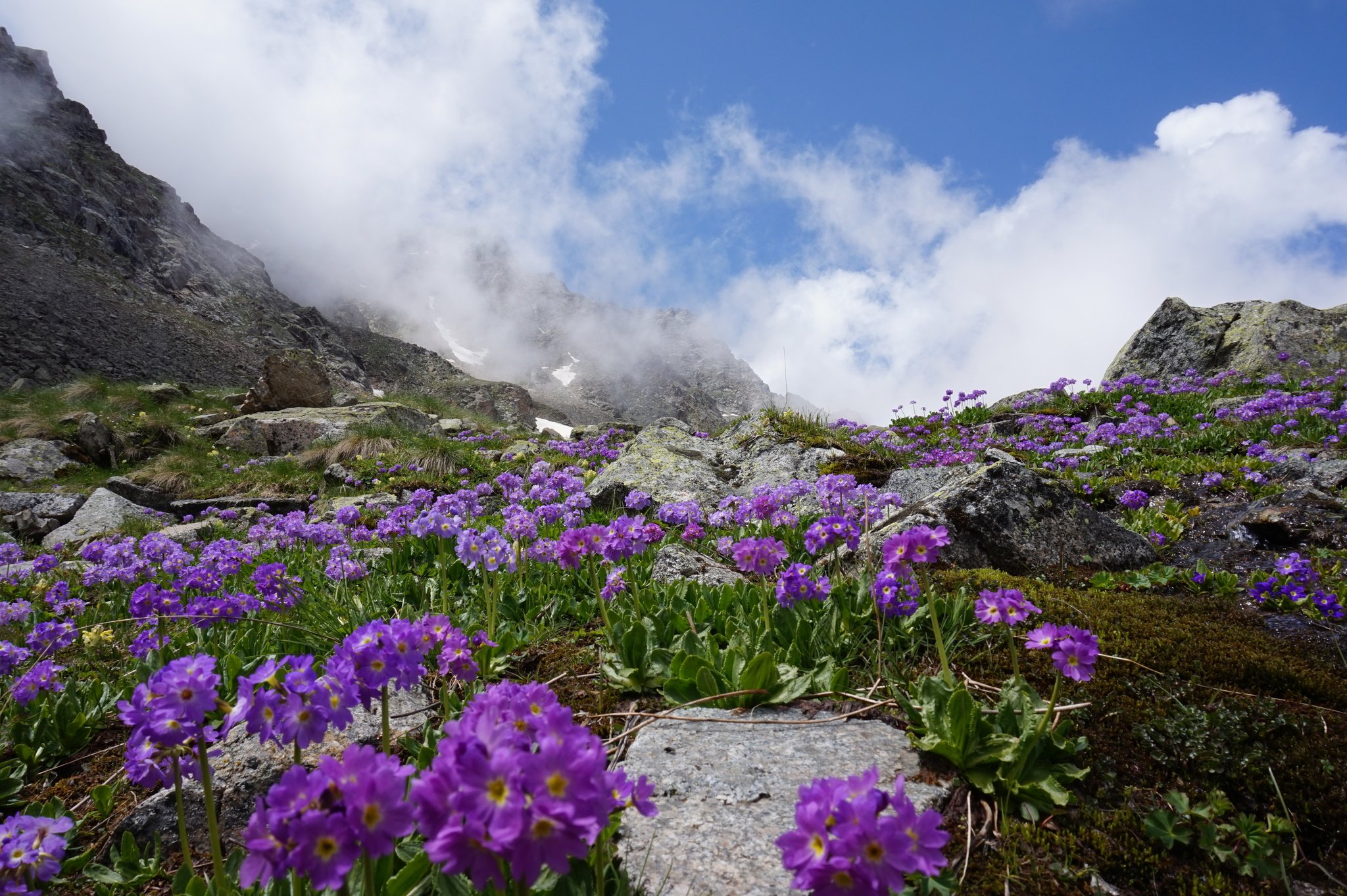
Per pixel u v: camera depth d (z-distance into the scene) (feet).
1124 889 8.92
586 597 19.42
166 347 267.18
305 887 7.86
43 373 200.64
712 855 8.95
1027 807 9.83
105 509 48.44
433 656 13.32
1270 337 64.23
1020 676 11.28
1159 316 72.28
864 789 6.58
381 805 5.85
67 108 478.59
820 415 46.91
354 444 62.69
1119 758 10.83
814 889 6.02
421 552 26.37
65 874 11.08
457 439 70.85
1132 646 13.60
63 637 17.48
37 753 14.38
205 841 11.35
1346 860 9.38
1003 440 42.57
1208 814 9.64
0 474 64.08
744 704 12.90
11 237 295.28
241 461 69.72
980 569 18.89
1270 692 12.48
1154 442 38.93
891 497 20.45
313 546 27.94
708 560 21.16
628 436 60.95
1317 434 37.14
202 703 8.08
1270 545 22.70
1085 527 22.07
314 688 7.87
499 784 5.43
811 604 15.58
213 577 20.89
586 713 13.82
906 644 14.48
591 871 8.03
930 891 8.52
